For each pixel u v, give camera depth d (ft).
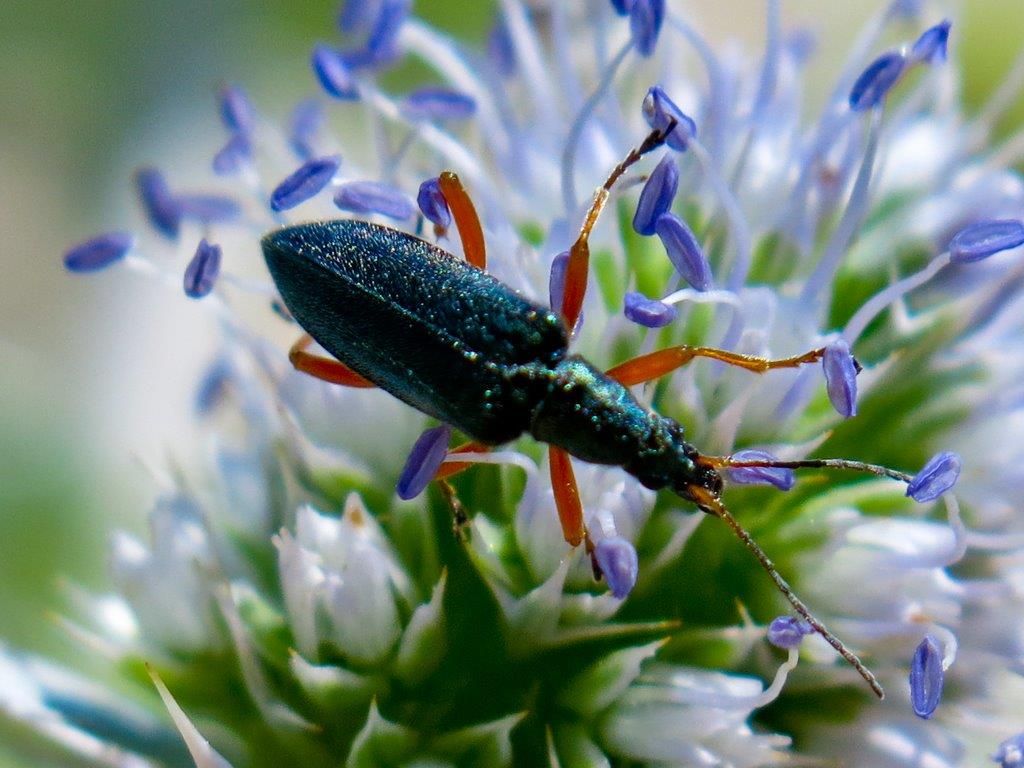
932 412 0.19
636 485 0.18
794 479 0.18
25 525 0.22
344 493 0.19
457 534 0.18
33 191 0.23
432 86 0.20
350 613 0.18
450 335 0.18
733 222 0.18
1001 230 0.18
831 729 0.18
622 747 0.18
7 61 0.24
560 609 0.18
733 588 0.18
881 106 0.18
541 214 0.20
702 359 0.18
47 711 0.18
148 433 0.22
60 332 0.23
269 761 0.18
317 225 0.18
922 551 0.18
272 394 0.19
